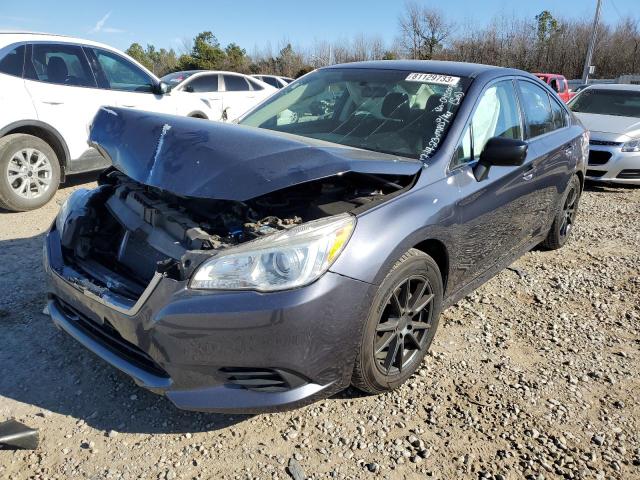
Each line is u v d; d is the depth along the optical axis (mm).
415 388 2771
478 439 2438
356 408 2598
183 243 2377
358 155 2480
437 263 2912
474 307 3738
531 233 4098
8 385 2654
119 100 6449
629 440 2480
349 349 2260
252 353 2084
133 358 2352
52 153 5629
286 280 2072
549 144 4023
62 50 5941
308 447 2342
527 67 39500
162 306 2117
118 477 2139
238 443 2348
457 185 2830
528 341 3320
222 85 11352
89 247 2779
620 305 3895
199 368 2131
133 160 2553
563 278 4328
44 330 3150
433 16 40688
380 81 3482
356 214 2312
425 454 2328
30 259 4176
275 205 2453
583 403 2730
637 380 2961
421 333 2832
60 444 2299
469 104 3107
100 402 2576
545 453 2369
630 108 8672
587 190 7934
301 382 2203
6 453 2232
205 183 2236
